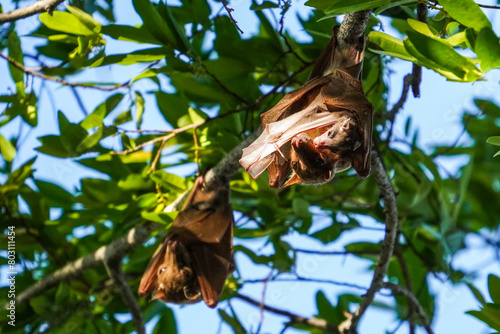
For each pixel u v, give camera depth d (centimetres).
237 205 1245
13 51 1123
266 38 1151
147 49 1027
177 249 1059
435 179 1191
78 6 1111
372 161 934
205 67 1056
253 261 1209
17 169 1236
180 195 1104
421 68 902
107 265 1163
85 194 1216
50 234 1286
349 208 1233
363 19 827
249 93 1146
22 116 1167
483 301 998
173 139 1159
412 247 1220
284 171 888
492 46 729
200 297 1100
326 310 1323
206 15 1184
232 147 1109
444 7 732
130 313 1191
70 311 1238
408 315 1162
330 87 858
